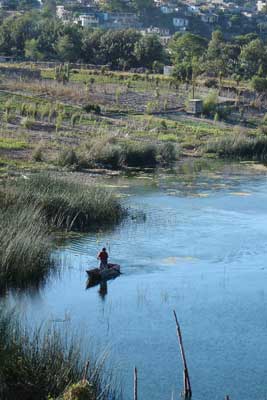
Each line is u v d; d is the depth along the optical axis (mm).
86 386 32281
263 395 37688
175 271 54000
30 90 122750
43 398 33656
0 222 53000
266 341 43219
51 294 48750
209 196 77438
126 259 55938
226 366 40156
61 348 36188
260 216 69875
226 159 99938
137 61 174875
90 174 82875
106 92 129375
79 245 58188
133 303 47906
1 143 87875
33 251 50656
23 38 183625
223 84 151625
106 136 96375
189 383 37219
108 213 64875
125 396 36469
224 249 59406
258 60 171875
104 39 176375
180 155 98500
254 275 53750
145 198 74875
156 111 119688
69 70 147500
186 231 63656
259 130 115812
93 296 48844
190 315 46344
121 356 40469
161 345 42031
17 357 34969
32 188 63812
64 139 94625
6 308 44156
